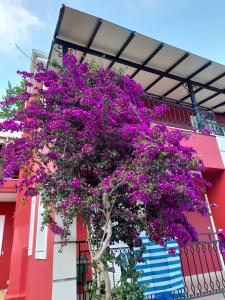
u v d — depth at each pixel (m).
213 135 6.82
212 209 6.78
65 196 3.02
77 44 5.86
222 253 5.72
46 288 3.44
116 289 3.11
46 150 3.44
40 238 4.01
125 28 5.48
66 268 3.42
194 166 3.10
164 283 4.32
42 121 3.32
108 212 2.96
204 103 9.05
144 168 2.70
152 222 3.22
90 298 3.24
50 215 3.36
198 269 6.36
